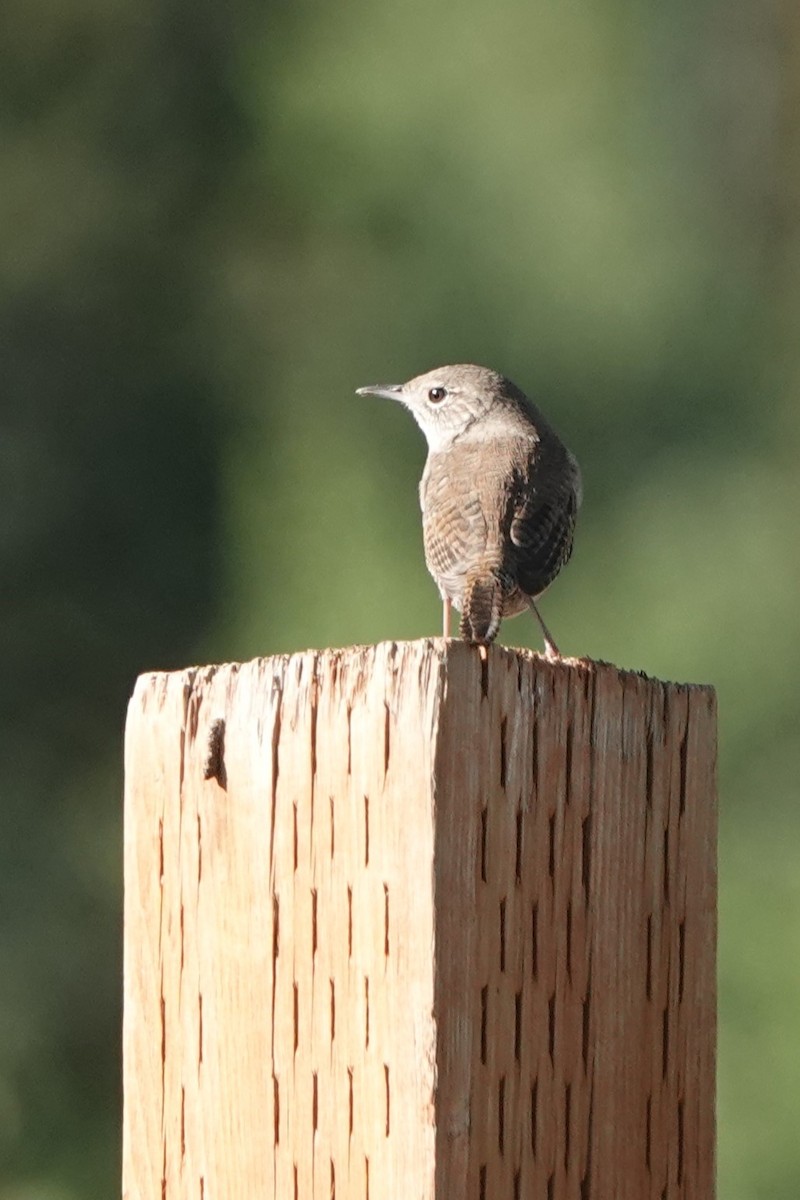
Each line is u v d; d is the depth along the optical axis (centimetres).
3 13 1945
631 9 1948
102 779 1730
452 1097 372
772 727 1619
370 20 1916
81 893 1691
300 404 1839
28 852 1691
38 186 1917
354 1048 381
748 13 2239
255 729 399
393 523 1750
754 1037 1482
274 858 395
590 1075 398
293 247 1902
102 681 1756
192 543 1798
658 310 1838
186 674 415
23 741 1727
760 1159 1445
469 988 377
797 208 2197
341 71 1911
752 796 1595
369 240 1881
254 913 397
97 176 1928
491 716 382
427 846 373
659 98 2059
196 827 409
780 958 1512
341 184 1897
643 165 1925
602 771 404
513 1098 383
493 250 1847
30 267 1886
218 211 1927
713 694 430
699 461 1781
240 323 1883
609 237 1842
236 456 1819
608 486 1766
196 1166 405
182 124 1947
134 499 1809
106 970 1664
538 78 1869
